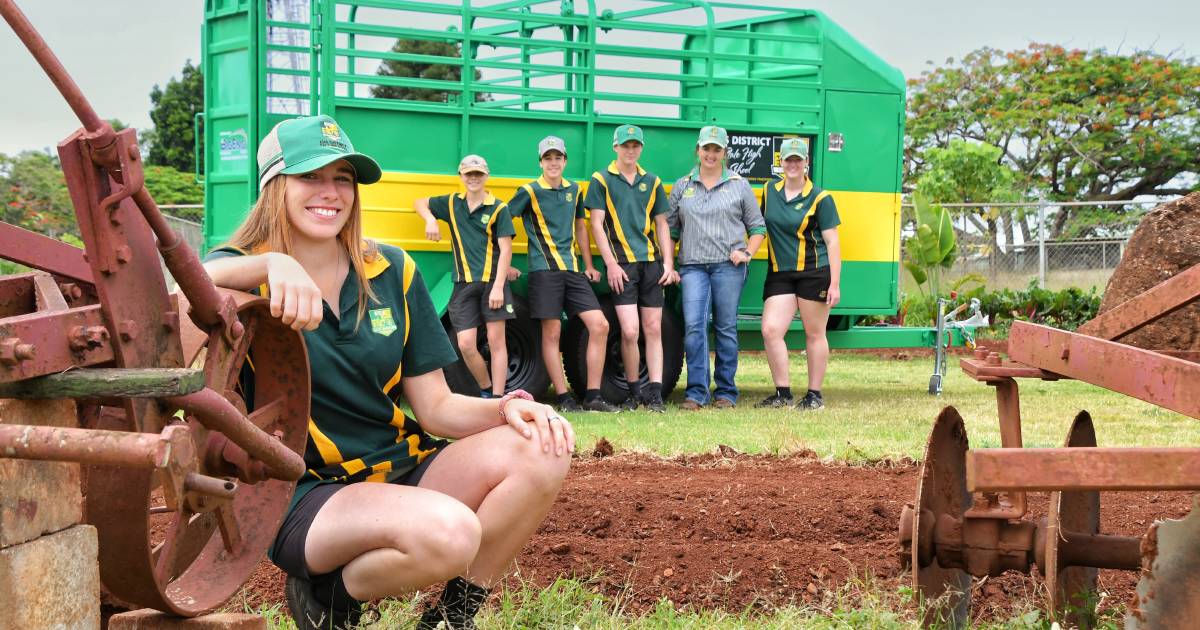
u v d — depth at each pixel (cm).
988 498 370
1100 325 383
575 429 818
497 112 969
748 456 697
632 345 977
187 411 246
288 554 301
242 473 268
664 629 367
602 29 1031
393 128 940
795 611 382
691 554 459
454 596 321
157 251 238
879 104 1095
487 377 942
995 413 943
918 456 686
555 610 369
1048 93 3142
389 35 935
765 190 1014
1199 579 269
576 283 956
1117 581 430
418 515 288
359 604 306
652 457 687
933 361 1555
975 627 392
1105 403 1027
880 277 1102
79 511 233
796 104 1077
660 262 994
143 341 230
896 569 446
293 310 271
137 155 216
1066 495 375
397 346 328
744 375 1341
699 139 991
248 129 933
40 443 187
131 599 259
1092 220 2909
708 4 1041
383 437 330
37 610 217
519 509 317
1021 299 1783
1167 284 370
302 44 957
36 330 203
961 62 3241
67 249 251
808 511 527
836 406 1010
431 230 921
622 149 963
